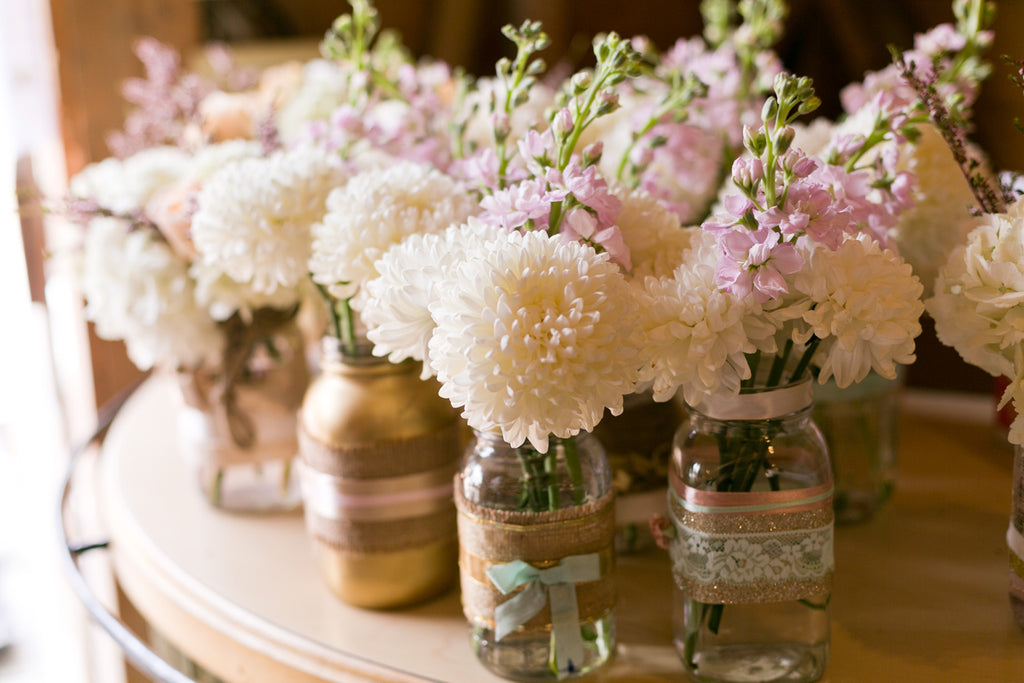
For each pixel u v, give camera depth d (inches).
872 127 35.4
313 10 81.7
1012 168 64.2
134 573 43.9
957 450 50.8
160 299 42.7
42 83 72.5
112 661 73.0
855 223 29.8
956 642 32.8
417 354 28.5
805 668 30.3
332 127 41.3
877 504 42.8
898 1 68.8
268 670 35.4
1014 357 28.5
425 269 26.8
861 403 41.1
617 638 34.4
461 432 37.6
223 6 76.5
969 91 40.4
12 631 77.0
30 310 76.4
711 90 43.9
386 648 34.1
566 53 80.4
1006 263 27.4
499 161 32.2
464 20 83.2
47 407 80.1
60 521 46.9
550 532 30.4
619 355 24.8
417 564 36.5
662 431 38.7
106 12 71.7
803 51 73.5
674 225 31.5
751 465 29.2
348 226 30.3
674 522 31.2
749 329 26.6
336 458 35.5
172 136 54.7
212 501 47.1
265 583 39.8
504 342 23.6
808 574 29.6
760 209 26.0
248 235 33.2
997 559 38.8
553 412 24.7
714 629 30.2
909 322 26.0
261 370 44.9
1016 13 62.7
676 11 79.2
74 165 73.2
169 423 59.7
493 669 31.9
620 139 44.6
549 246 25.4
